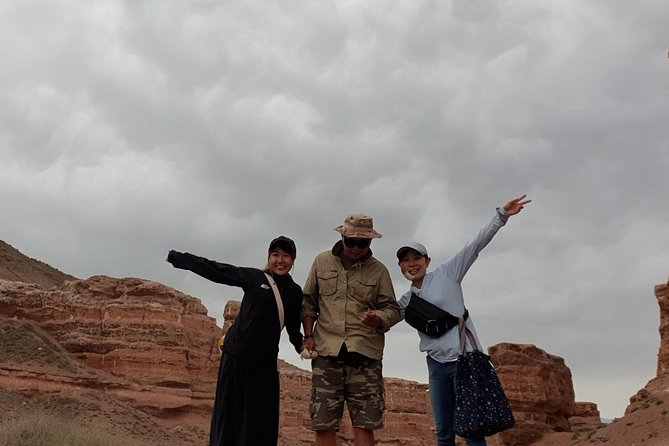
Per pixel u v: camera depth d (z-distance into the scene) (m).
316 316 9.21
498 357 70.75
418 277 9.42
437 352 8.99
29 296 66.94
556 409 70.31
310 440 71.38
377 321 8.69
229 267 8.59
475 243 9.27
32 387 52.31
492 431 8.48
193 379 65.81
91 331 64.31
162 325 65.69
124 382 58.16
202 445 51.81
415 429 82.25
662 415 42.66
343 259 9.09
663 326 69.19
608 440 43.75
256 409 8.36
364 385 8.70
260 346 8.41
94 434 20.75
